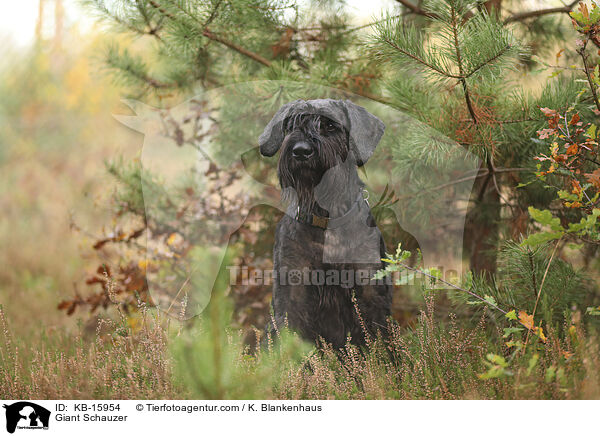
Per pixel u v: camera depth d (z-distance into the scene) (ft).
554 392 8.64
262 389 7.79
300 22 14.97
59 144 33.60
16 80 36.83
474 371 9.71
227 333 8.84
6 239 24.53
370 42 11.32
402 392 9.46
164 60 16.10
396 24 11.18
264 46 14.85
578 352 9.47
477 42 10.48
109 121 34.45
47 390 9.30
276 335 10.73
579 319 11.37
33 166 31.96
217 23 13.14
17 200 28.81
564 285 11.05
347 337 10.61
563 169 10.03
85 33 32.73
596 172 9.21
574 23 9.37
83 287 19.30
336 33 15.14
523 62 14.12
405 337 11.34
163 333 9.87
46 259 22.43
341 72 13.88
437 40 11.19
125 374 10.09
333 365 10.13
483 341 10.09
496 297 11.02
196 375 6.04
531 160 12.49
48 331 14.69
